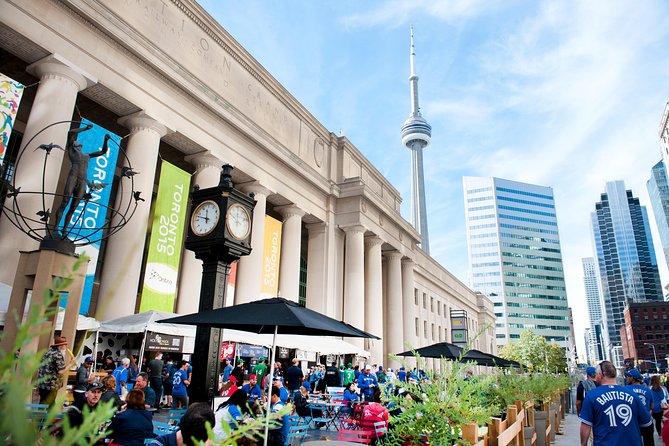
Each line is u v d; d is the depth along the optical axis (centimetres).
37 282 891
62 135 1675
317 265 3469
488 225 15788
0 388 84
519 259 15538
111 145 1831
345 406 1576
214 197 830
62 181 2045
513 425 721
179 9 2366
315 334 823
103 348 1794
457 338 4331
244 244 846
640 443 522
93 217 1716
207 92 2409
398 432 482
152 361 1471
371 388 1759
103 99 1997
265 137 2841
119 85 1961
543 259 15912
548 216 16600
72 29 1798
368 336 786
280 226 2995
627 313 14238
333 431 1454
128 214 1909
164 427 820
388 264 4344
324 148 3738
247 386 1149
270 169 2930
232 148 2603
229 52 2705
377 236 3872
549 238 16312
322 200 3550
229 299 2466
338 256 3612
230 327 802
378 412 870
